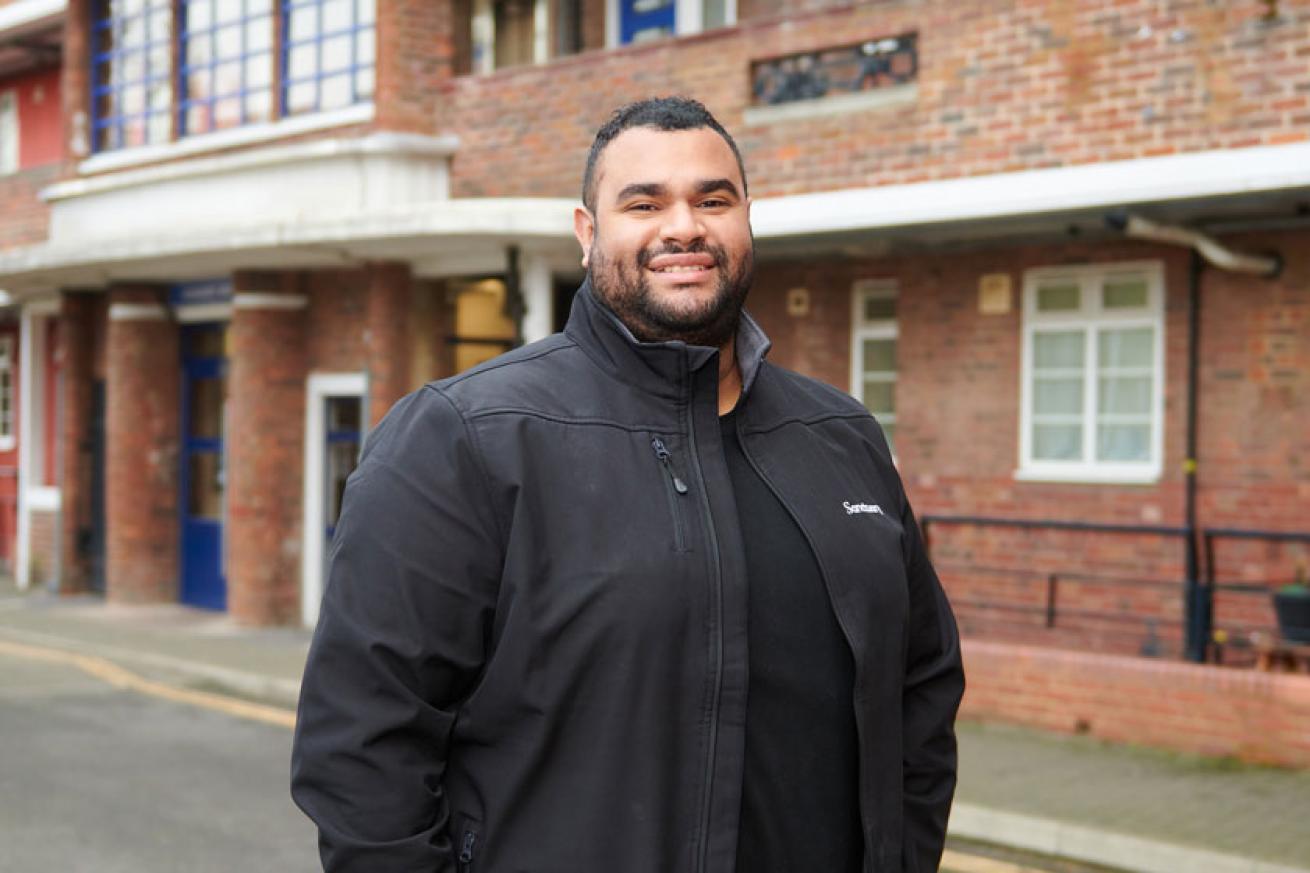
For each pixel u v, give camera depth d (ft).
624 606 6.81
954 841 23.17
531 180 38.70
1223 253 28.04
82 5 49.49
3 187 58.08
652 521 7.00
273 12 43.19
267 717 32.99
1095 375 31.45
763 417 7.77
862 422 8.33
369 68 40.78
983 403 32.91
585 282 7.81
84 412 54.39
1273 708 25.77
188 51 46.19
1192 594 28.76
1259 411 29.01
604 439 7.20
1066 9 29.35
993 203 28.96
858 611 7.27
